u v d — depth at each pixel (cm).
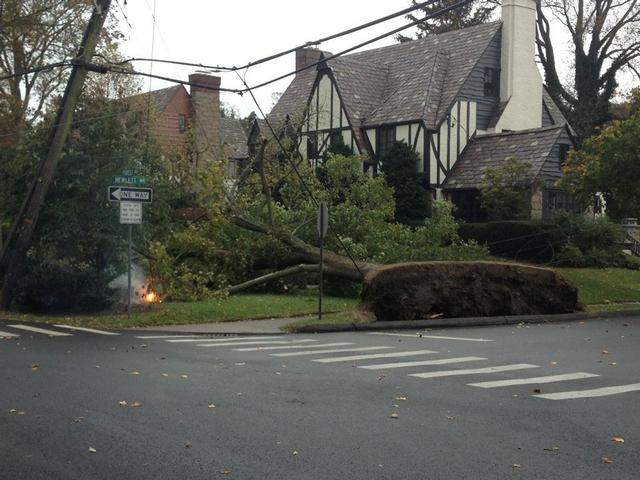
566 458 662
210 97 4766
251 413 831
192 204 2781
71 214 1959
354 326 1842
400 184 3606
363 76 4191
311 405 878
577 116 5041
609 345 1509
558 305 2194
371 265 2323
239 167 4050
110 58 3038
